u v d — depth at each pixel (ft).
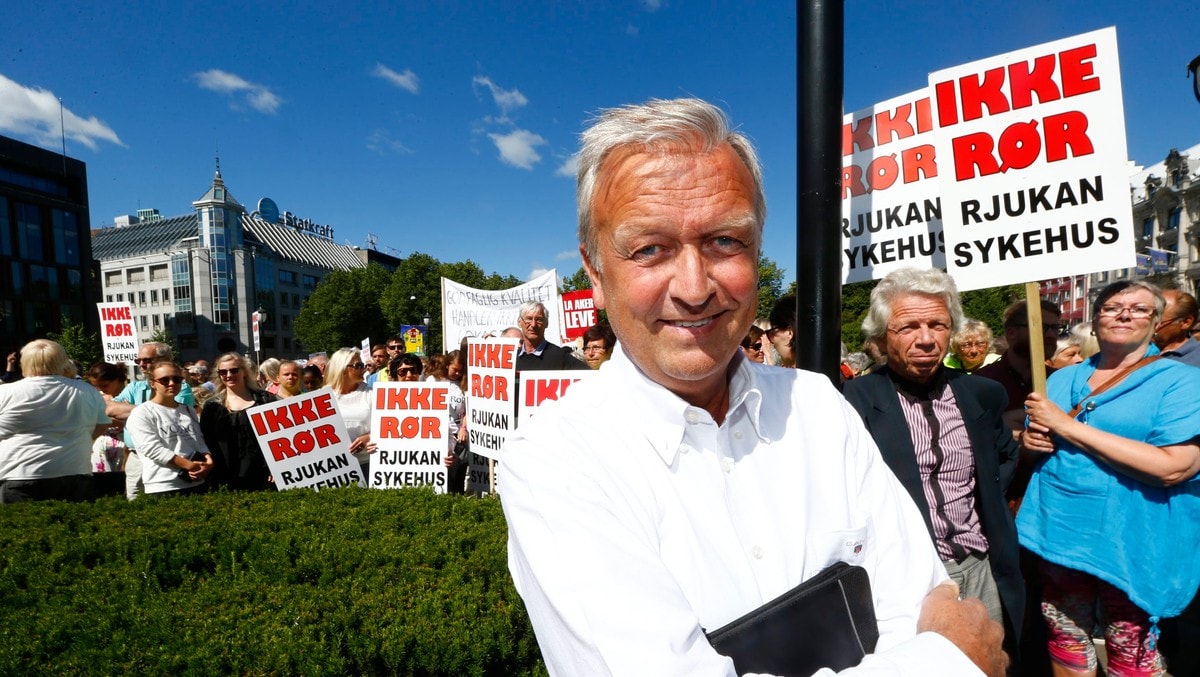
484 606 6.89
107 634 6.47
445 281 33.73
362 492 12.35
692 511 3.01
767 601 3.02
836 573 2.99
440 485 16.17
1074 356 14.65
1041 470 8.36
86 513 11.30
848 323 99.66
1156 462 7.09
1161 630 9.80
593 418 3.12
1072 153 7.90
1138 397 7.54
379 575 7.63
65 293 146.72
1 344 132.98
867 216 10.20
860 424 3.85
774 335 13.21
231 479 16.15
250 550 8.82
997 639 2.99
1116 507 7.58
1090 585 8.07
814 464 3.43
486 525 9.68
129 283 250.57
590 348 20.67
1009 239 8.30
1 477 15.06
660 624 2.39
